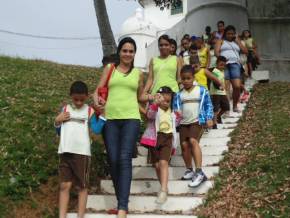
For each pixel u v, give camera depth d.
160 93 6.66
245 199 6.16
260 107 9.88
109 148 6.27
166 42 7.43
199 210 6.24
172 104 6.94
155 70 7.45
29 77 10.45
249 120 9.04
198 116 6.86
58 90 9.75
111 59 6.98
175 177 7.14
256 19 15.66
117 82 6.38
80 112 6.28
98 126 6.25
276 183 6.30
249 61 12.54
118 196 6.16
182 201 6.38
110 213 6.27
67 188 6.13
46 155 7.04
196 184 6.61
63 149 6.12
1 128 7.44
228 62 9.83
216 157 7.41
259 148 7.39
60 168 6.18
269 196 6.09
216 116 8.94
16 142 7.18
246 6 15.70
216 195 6.39
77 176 6.12
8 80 9.85
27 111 8.14
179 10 23.23
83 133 6.21
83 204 6.13
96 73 12.14
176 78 7.46
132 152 6.27
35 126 7.71
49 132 7.67
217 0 15.16
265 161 6.88
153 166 7.12
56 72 11.48
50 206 6.36
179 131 6.98
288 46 15.52
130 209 6.44
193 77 6.98
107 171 7.15
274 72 15.25
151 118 6.66
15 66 11.54
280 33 15.56
